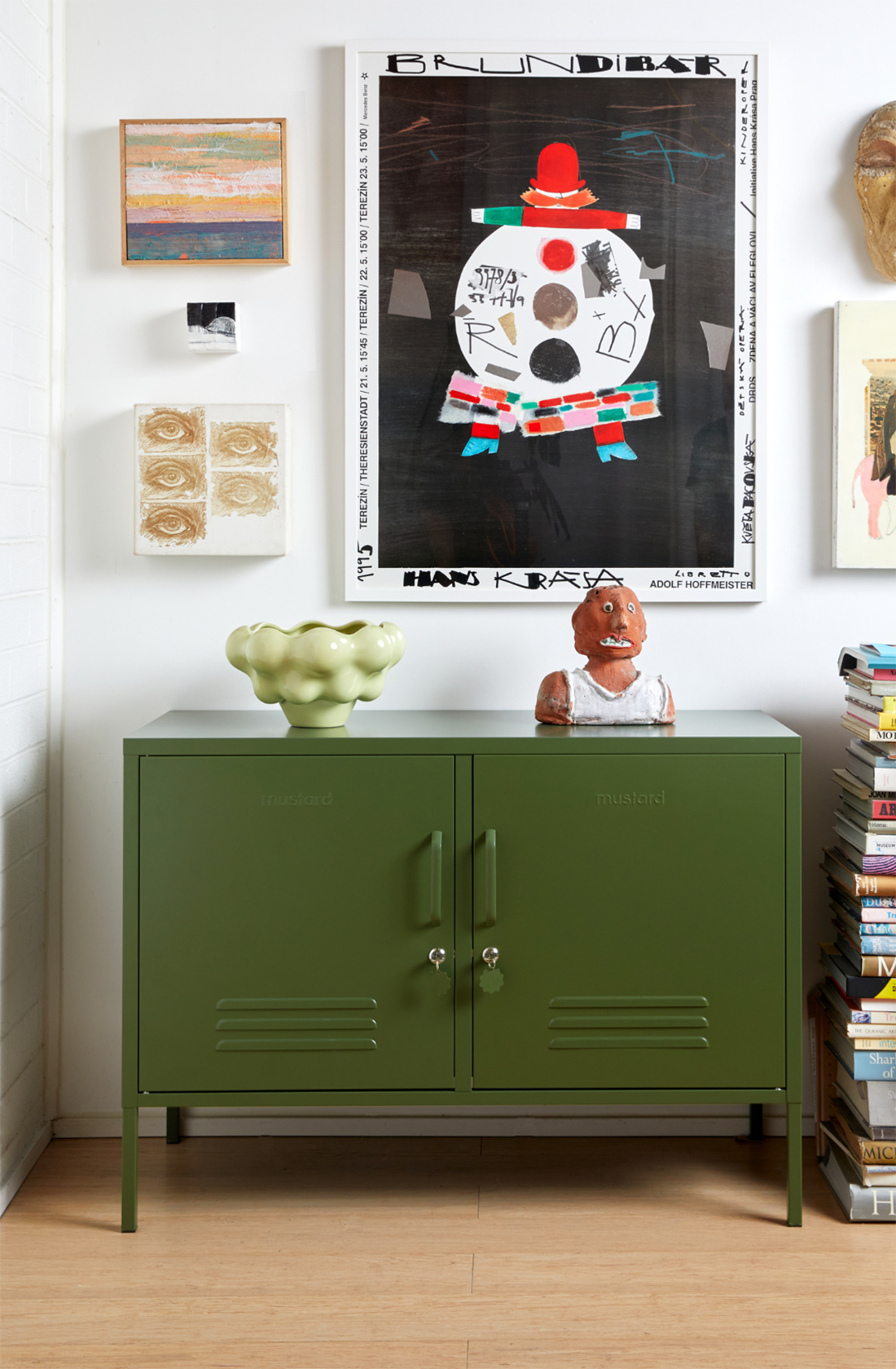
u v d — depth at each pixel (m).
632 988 1.82
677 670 2.18
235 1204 1.92
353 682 1.87
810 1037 2.18
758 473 2.13
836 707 2.19
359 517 2.13
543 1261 1.74
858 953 1.93
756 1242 1.79
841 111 2.12
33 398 2.05
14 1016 1.99
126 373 2.14
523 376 2.12
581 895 1.81
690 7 2.11
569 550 2.14
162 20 2.10
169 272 2.13
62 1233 1.83
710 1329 1.56
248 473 2.10
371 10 2.10
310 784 1.79
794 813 1.81
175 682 2.17
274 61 2.11
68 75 2.11
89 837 2.18
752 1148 2.14
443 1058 1.82
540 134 2.10
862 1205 1.85
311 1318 1.59
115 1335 1.55
